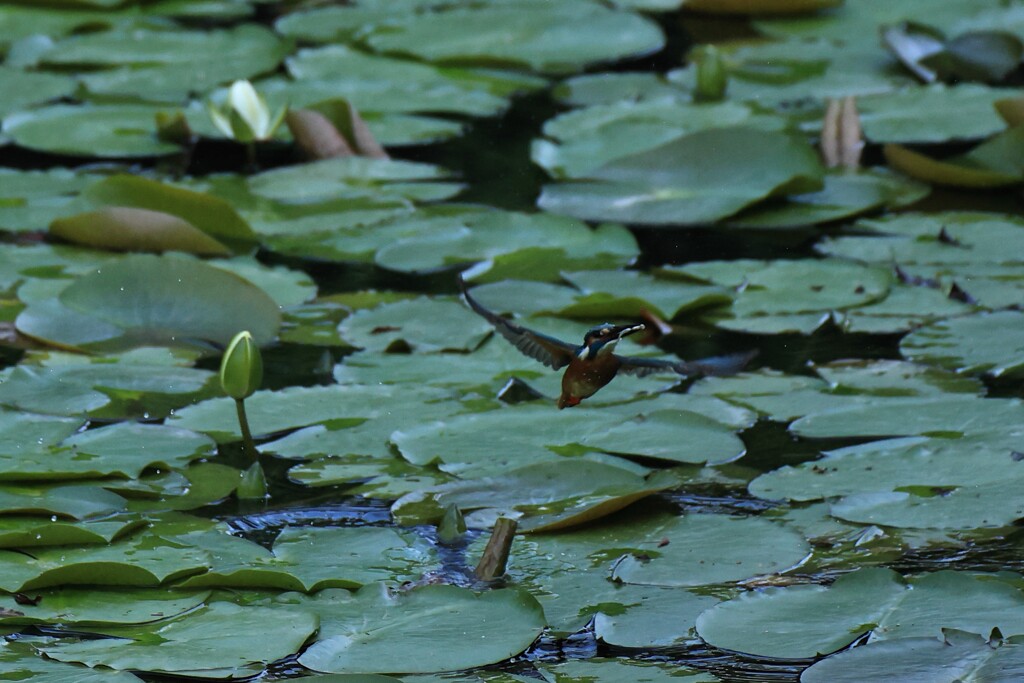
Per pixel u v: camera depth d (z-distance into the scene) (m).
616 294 10.21
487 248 11.25
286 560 6.87
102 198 11.59
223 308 9.74
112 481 7.57
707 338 9.66
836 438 8.19
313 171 13.04
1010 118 13.39
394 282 10.61
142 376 8.95
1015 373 8.87
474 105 15.02
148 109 14.69
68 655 5.97
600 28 17.44
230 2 19.42
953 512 7.23
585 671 5.95
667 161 12.80
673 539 7.13
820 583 6.68
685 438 8.16
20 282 10.34
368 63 16.34
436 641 6.15
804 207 12.13
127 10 18.83
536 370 9.08
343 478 7.74
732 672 5.92
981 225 11.62
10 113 14.43
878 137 13.94
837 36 17.30
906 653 5.91
